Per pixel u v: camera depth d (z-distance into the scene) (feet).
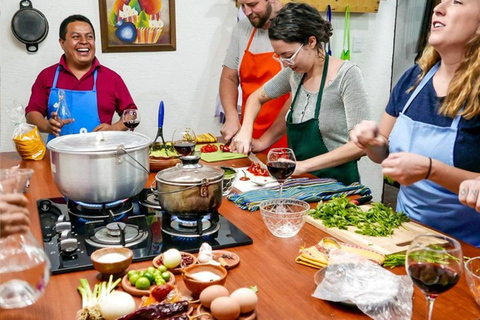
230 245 4.85
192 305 3.79
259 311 3.74
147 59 12.10
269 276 4.29
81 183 5.29
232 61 11.39
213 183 4.91
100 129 9.53
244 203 5.96
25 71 11.19
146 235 5.01
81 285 4.09
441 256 3.36
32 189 6.72
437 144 5.72
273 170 5.91
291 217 5.10
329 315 3.69
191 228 5.16
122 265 4.13
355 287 3.86
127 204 5.97
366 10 13.38
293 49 7.35
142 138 5.84
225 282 4.14
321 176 7.64
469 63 5.35
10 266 3.42
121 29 11.67
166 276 4.10
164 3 11.85
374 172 15.08
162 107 7.93
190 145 7.50
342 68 7.57
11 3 10.80
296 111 8.24
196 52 12.50
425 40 13.39
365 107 7.50
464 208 5.65
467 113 5.43
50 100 10.28
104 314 3.49
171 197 4.89
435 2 13.03
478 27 5.25
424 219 6.00
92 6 11.35
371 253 4.54
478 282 3.71
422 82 6.07
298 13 7.32
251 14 10.24
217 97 12.92
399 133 6.08
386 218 5.32
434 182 5.26
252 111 8.80
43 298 3.90
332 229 5.16
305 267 4.46
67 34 10.07
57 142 5.62
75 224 5.36
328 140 8.00
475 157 5.53
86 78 10.40
